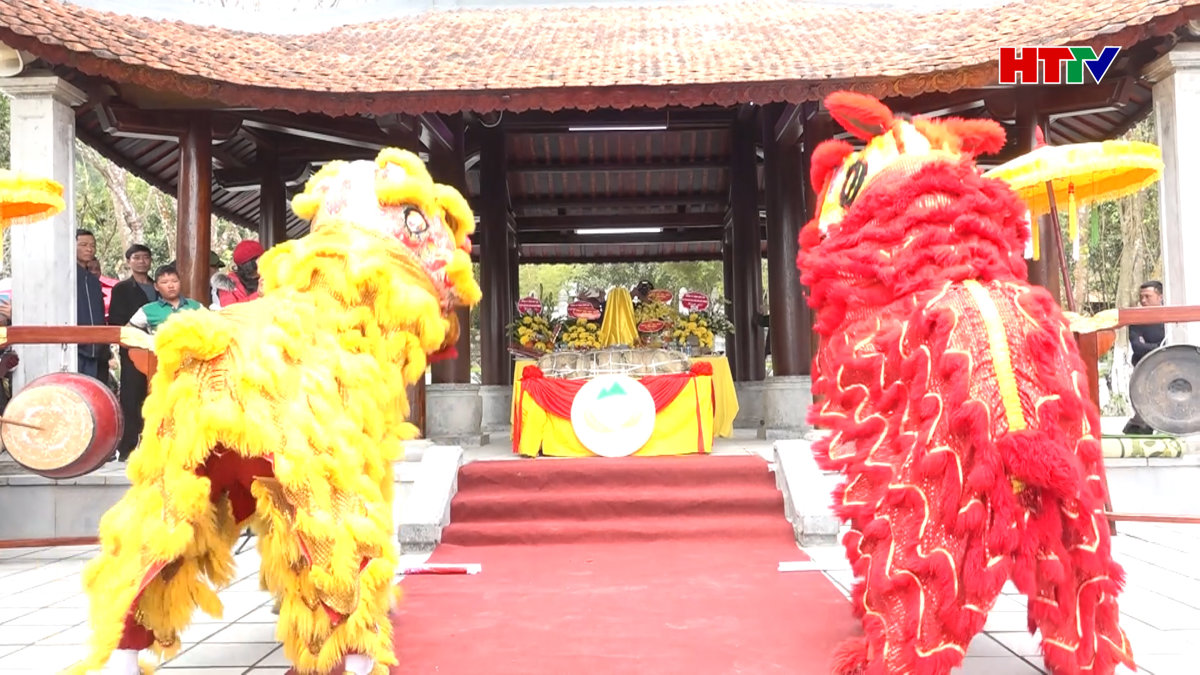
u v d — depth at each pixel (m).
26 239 6.50
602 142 11.68
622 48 8.11
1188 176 6.56
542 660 3.20
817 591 4.23
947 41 7.20
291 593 2.52
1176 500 6.02
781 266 8.70
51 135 6.55
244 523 2.84
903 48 7.32
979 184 2.81
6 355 6.37
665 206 13.77
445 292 3.27
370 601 2.52
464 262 3.28
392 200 3.13
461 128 9.29
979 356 2.37
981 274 2.62
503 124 10.95
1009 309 2.45
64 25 6.30
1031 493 2.35
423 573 4.77
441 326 3.11
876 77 6.64
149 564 2.39
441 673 3.07
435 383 8.73
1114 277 20.75
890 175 2.94
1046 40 6.32
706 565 4.91
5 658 3.41
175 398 2.46
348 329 2.90
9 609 4.23
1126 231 19.16
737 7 10.02
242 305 2.83
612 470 6.27
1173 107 6.65
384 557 2.55
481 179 10.96
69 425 4.73
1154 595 4.07
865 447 2.71
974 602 2.31
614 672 3.06
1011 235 2.84
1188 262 6.52
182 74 6.40
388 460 3.03
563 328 8.91
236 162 10.62
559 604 4.04
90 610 2.44
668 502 5.91
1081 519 2.37
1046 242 7.44
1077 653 2.37
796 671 3.05
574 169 12.12
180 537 2.40
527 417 7.33
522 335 8.86
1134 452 6.07
